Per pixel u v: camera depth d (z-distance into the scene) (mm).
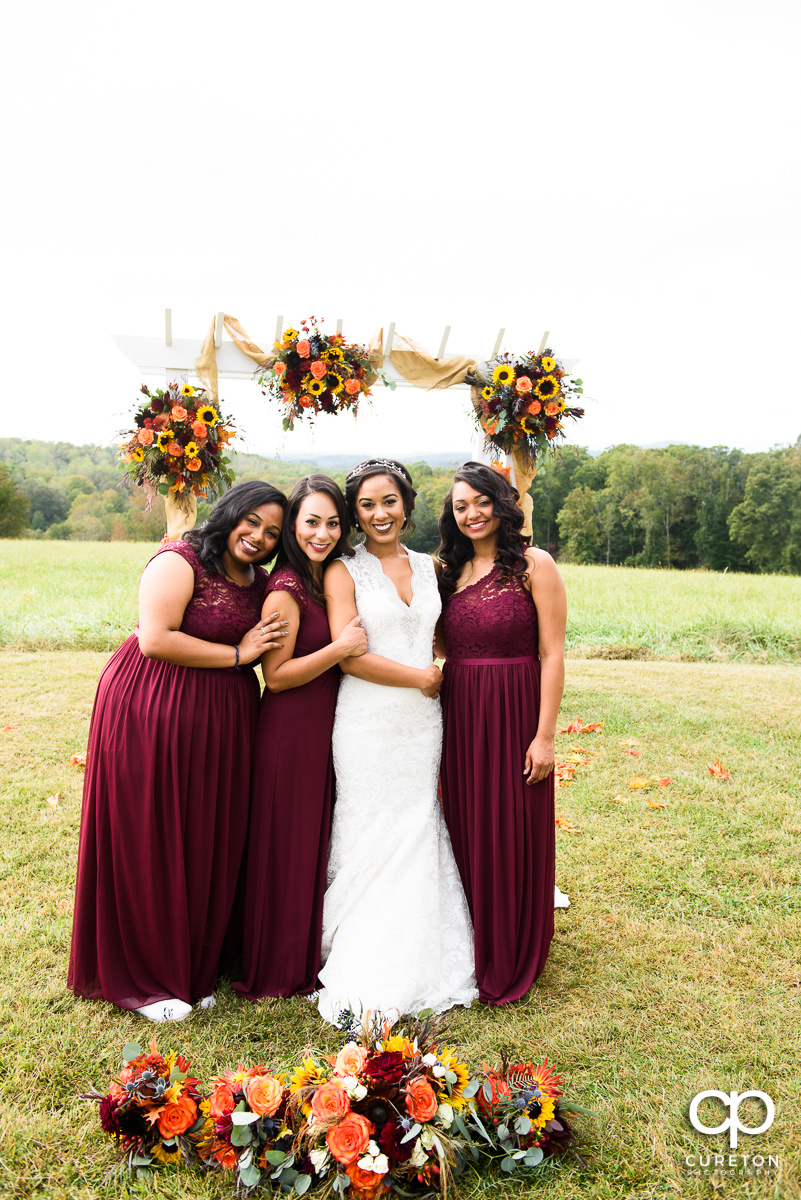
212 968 2561
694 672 7832
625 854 3590
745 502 47312
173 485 3305
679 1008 2479
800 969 2693
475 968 2625
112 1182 1814
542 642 2646
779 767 4797
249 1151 1771
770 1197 1771
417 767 2656
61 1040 2287
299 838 2574
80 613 9906
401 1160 1780
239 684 2551
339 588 2607
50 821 3816
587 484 56906
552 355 3555
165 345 3484
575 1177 1847
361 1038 1988
